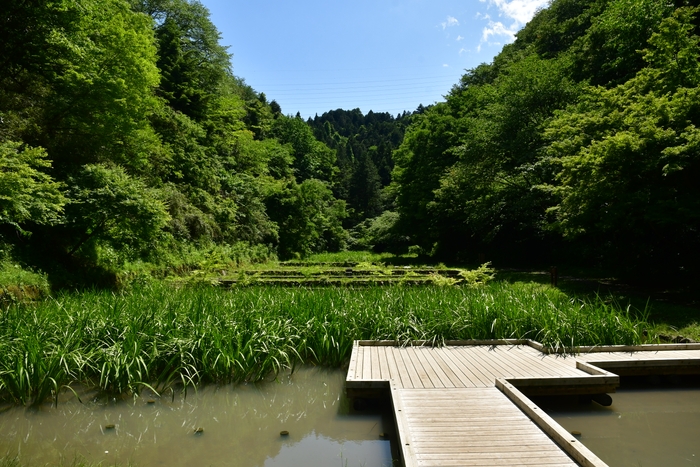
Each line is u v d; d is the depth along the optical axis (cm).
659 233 1004
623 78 1594
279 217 3170
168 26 2450
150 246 1304
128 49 1251
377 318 664
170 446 387
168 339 546
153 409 466
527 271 1800
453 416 377
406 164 3406
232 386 526
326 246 4353
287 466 347
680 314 776
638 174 897
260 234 2639
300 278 1382
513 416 378
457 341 624
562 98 1888
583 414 444
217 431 418
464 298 733
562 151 1170
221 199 2280
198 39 2936
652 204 877
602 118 1055
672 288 1102
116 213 980
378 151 7775
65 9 1019
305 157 5056
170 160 1834
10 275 804
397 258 3128
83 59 1127
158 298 716
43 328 548
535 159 1877
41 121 1101
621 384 532
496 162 2094
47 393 470
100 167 1027
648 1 1452
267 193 3091
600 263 1605
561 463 298
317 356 607
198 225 1808
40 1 987
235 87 4112
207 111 2611
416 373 490
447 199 2597
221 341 547
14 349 492
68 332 534
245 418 448
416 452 314
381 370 501
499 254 2389
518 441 332
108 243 1166
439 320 664
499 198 2145
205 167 2216
